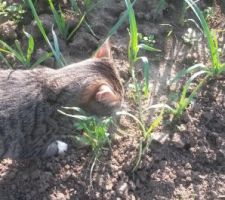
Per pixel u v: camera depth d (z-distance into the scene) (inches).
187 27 27.6
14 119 21.6
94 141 22.8
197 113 24.6
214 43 25.0
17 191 22.5
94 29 26.9
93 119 22.2
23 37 26.5
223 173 23.4
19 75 22.3
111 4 27.7
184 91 23.6
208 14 27.6
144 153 23.3
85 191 22.5
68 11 27.2
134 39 23.5
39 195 22.4
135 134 24.0
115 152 23.5
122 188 22.5
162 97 25.1
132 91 25.1
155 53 26.5
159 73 25.9
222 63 26.2
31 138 22.4
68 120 22.6
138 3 27.9
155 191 22.7
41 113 21.9
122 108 24.5
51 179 22.7
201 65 24.1
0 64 25.8
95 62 22.5
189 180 23.0
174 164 23.3
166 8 28.0
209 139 24.1
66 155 23.3
